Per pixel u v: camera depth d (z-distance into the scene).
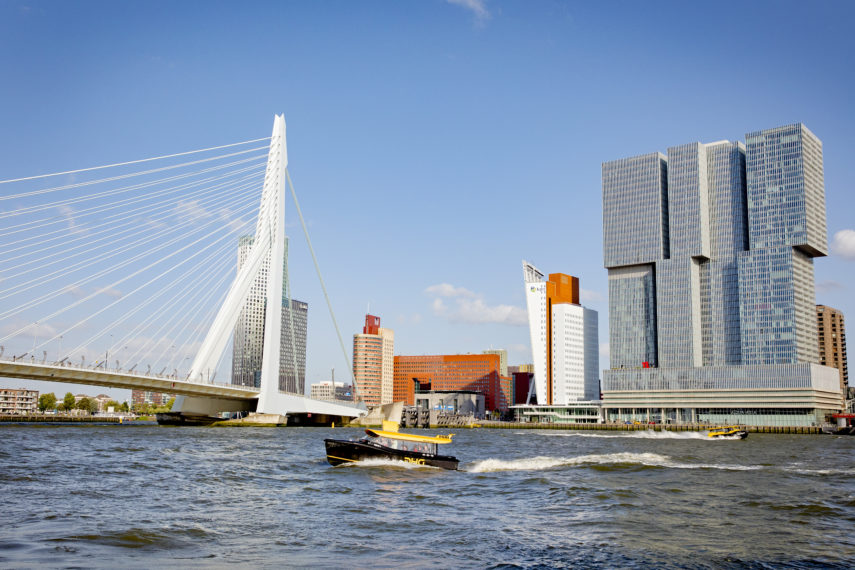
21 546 31.41
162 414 197.00
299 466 72.44
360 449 71.00
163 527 37.31
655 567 31.20
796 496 53.12
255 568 29.28
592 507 47.47
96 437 120.25
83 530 35.56
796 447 136.00
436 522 41.25
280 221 183.38
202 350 168.38
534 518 43.06
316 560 31.03
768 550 34.75
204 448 98.50
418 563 31.05
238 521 40.06
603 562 31.98
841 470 75.56
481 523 41.16
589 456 88.94
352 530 38.28
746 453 109.25
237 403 196.50
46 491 49.56
